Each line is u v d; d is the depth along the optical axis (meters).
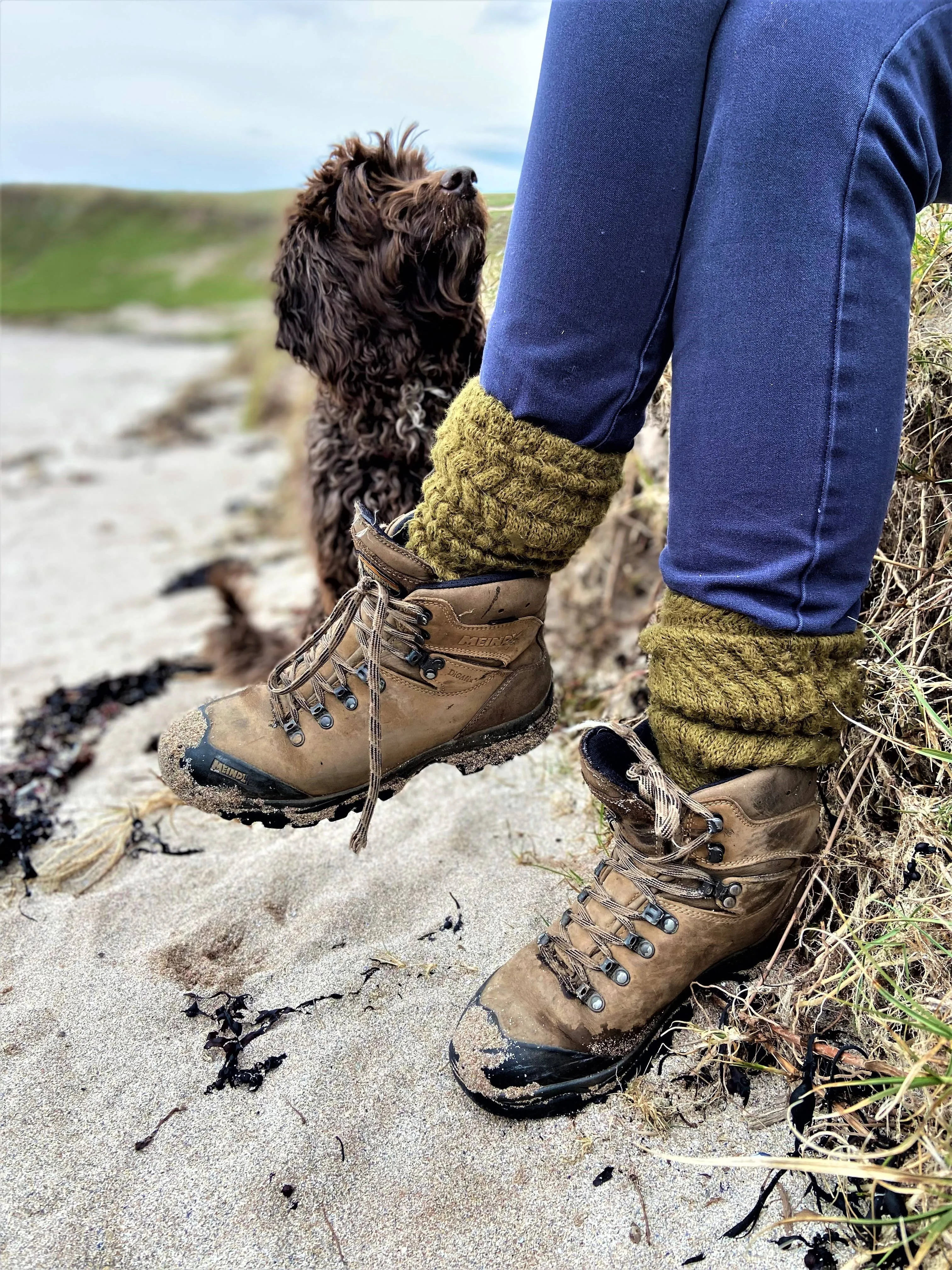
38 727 2.31
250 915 1.43
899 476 1.36
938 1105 0.89
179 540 4.48
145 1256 0.94
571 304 0.94
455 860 1.52
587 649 2.15
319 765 1.18
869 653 1.31
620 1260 0.90
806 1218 0.84
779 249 0.86
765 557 0.92
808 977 1.12
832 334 0.86
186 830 1.74
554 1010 1.06
